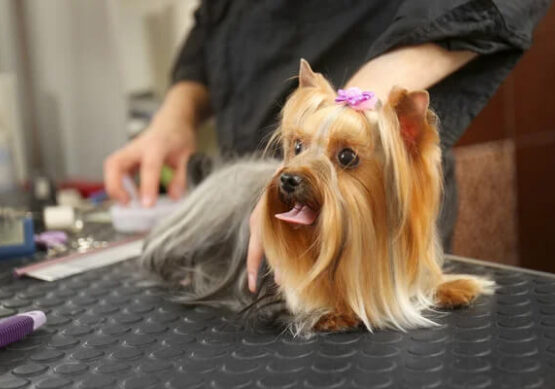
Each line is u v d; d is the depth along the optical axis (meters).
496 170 2.54
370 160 0.97
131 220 1.89
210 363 0.94
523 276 1.23
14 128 2.58
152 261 1.40
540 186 2.71
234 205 1.32
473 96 1.37
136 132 2.79
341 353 0.95
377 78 1.21
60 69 2.83
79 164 2.91
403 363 0.90
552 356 0.88
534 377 0.83
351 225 0.97
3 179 2.51
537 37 2.59
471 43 1.27
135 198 2.02
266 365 0.92
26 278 1.46
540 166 2.70
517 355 0.89
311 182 0.96
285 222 1.04
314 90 1.03
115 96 2.79
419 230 1.01
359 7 1.61
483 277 1.21
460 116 1.36
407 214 0.98
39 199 2.17
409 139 0.99
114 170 1.97
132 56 2.81
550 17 2.60
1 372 0.95
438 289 1.09
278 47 1.74
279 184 1.00
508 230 2.61
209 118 2.25
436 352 0.92
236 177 1.36
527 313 1.04
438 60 1.25
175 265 1.36
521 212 2.66
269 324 1.08
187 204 1.45
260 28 1.79
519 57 1.37
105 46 2.77
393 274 1.02
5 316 1.21
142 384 0.88
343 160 0.97
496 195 2.56
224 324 1.11
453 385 0.82
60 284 1.40
